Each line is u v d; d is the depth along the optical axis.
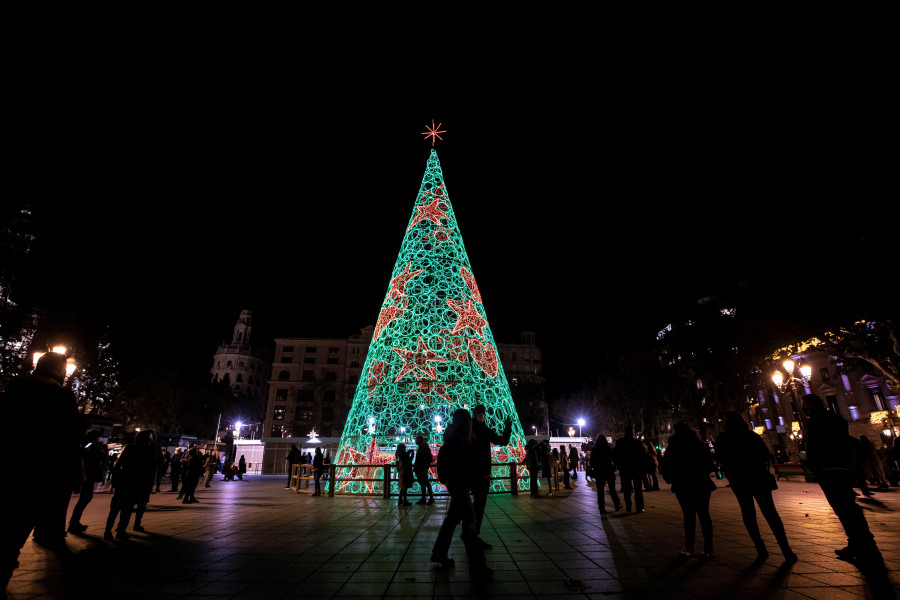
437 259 15.22
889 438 27.88
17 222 23.27
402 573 5.04
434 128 17.17
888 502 11.20
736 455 5.74
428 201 15.86
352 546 6.55
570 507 11.09
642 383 34.81
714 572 4.95
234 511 10.88
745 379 30.23
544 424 61.34
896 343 18.72
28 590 4.45
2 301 22.91
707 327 30.89
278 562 5.58
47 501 3.73
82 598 4.21
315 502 12.90
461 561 5.60
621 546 6.42
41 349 20.53
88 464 8.07
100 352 27.34
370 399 14.79
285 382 77.00
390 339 14.88
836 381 36.56
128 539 7.20
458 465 5.27
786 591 4.25
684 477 5.81
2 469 3.55
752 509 5.58
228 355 99.38
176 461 17.59
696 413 33.28
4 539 3.48
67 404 4.00
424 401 15.60
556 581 4.68
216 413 61.81
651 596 4.17
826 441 5.42
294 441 40.59
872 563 4.95
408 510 10.75
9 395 3.83
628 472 10.15
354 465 14.16
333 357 79.00
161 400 32.53
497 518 9.24
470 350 14.73
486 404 14.47
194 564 5.49
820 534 7.03
